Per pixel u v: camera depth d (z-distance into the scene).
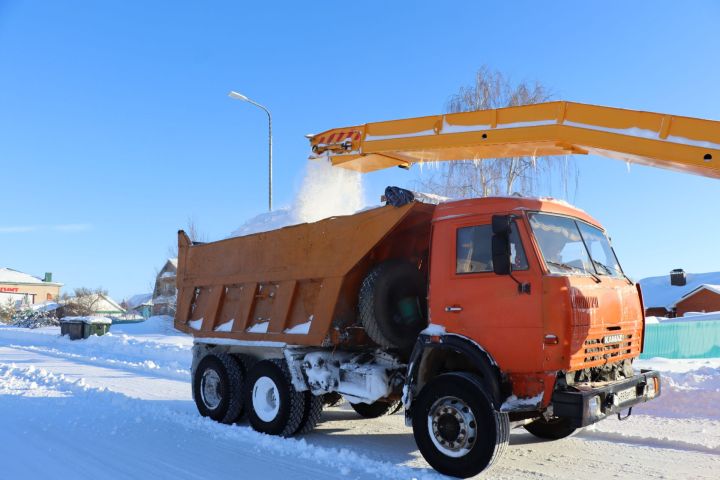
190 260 9.73
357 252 6.83
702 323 16.41
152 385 12.31
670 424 8.09
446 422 5.74
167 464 6.02
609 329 5.84
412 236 7.12
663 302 49.00
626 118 5.65
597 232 6.68
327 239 7.24
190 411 9.28
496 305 5.59
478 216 5.94
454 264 5.98
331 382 7.16
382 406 8.98
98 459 6.16
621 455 6.60
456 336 5.82
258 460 6.25
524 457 6.55
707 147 5.21
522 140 6.25
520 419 5.88
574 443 7.18
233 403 8.27
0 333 33.06
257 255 8.28
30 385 11.30
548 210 5.97
